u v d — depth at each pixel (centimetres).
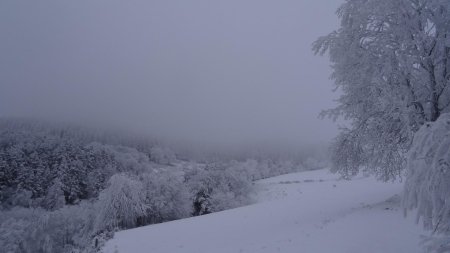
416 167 536
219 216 2611
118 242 1997
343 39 1277
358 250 880
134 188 3544
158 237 1975
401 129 1156
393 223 1037
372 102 1220
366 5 1180
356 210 1452
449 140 507
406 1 1077
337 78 1402
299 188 4475
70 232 3127
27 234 2989
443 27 1055
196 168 5231
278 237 1325
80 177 6438
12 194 5444
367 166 1423
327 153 1509
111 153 8762
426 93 1101
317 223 1408
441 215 503
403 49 1123
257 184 5641
